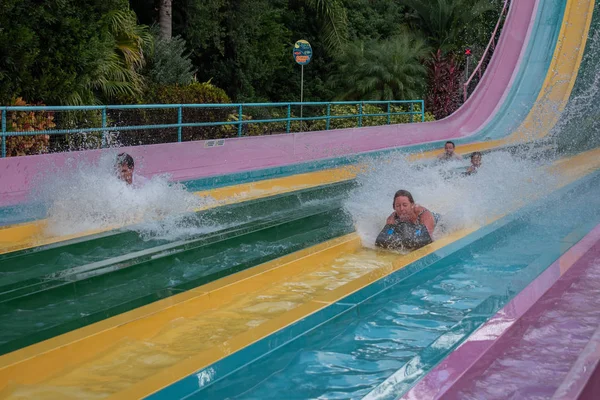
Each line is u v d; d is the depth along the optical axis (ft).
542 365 13.07
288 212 31.48
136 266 21.18
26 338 14.40
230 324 16.72
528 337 14.57
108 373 13.75
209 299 17.85
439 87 83.41
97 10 43.34
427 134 66.59
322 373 13.14
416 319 16.47
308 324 14.82
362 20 96.02
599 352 11.57
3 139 31.19
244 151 43.68
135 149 36.09
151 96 51.11
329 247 23.31
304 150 49.42
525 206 30.25
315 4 83.46
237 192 35.06
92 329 14.96
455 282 19.65
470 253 22.62
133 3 65.98
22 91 38.34
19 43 36.22
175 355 14.76
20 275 20.99
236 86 75.41
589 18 86.58
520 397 11.74
